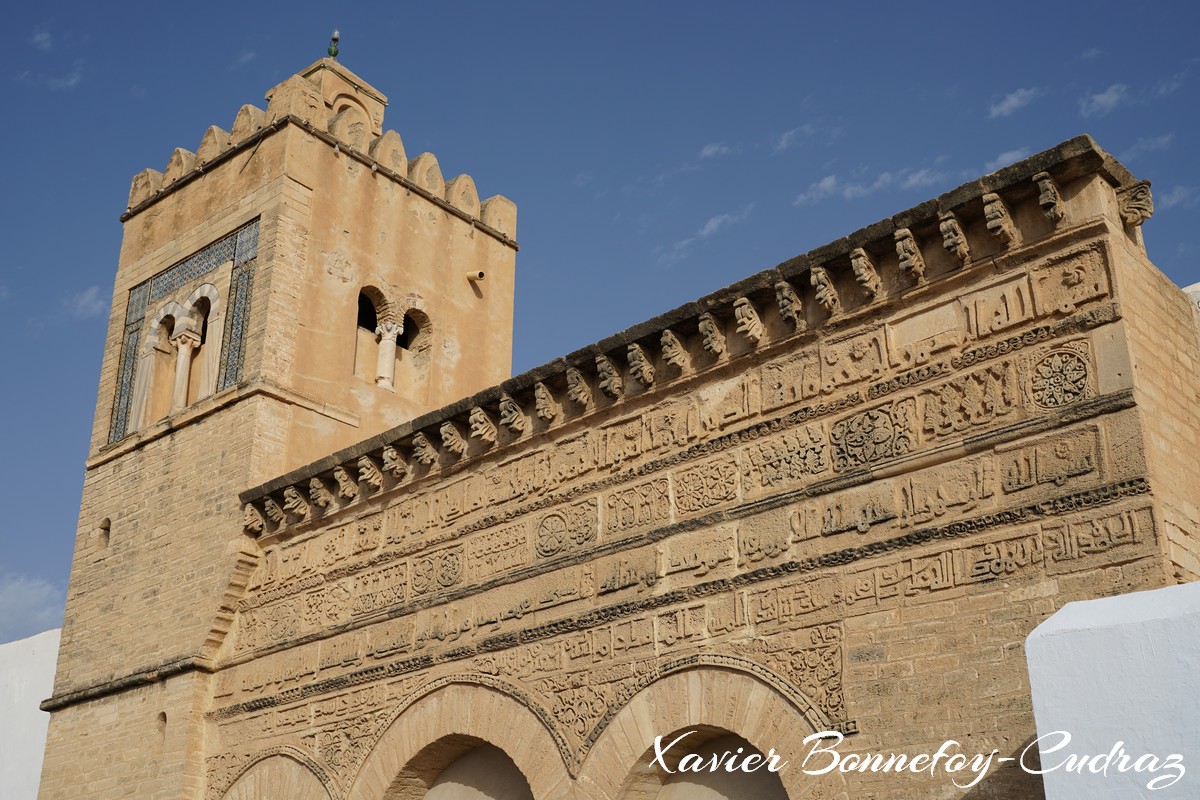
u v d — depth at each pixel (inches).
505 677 678.5
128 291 1040.8
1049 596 501.7
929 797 507.2
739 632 589.9
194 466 904.3
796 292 619.2
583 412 697.0
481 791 705.6
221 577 844.6
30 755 1116.5
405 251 1011.9
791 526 590.9
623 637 632.4
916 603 536.7
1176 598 400.8
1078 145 530.9
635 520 655.8
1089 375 521.3
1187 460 528.4
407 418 967.0
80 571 962.1
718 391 644.1
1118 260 530.0
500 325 1069.1
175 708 834.8
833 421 593.6
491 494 731.4
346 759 739.4
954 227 564.1
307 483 820.6
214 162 1007.6
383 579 770.2
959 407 553.6
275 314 906.7
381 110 1096.8
